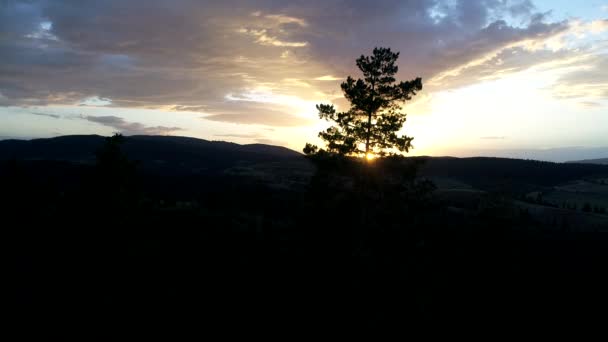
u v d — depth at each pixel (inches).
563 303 1003.3
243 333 672.4
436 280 1007.0
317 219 908.6
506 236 1255.5
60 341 597.3
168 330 663.8
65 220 836.6
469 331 767.1
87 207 816.9
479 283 1066.7
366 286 819.4
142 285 838.5
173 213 1704.0
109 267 841.5
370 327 704.4
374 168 883.4
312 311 754.8
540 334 803.4
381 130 874.8
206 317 725.3
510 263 1219.2
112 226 839.7
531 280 1162.0
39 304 713.0
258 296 832.3
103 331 639.1
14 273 832.3
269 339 656.4
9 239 1015.6
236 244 1318.9
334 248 885.2
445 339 719.1
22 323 640.4
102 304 730.8
